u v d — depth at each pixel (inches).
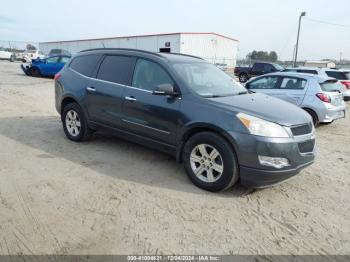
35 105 406.9
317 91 335.6
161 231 132.2
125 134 209.6
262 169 153.1
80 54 252.4
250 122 154.9
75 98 235.8
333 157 247.3
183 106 175.6
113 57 223.6
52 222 135.1
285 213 152.4
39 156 211.6
